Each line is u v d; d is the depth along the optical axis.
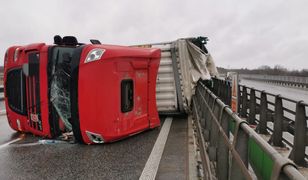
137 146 7.59
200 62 12.91
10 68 9.13
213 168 4.21
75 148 7.41
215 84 20.88
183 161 6.29
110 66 7.52
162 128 10.07
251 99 10.17
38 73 8.08
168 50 12.02
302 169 5.57
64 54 8.15
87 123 7.41
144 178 5.33
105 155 6.80
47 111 7.99
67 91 8.18
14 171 5.78
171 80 12.05
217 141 4.34
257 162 2.43
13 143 7.99
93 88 7.36
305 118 5.83
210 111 5.74
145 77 9.20
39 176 5.50
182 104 12.02
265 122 8.55
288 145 6.84
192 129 9.78
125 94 8.12
